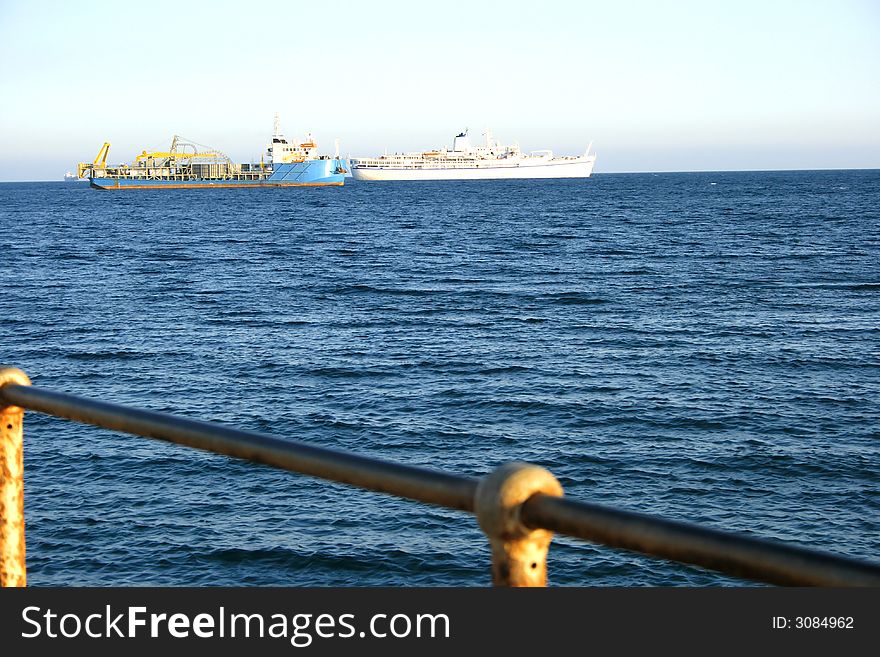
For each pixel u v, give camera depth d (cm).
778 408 2075
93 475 1595
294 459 160
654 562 1234
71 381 2427
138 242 7412
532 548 130
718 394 2209
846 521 1414
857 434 1867
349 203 14350
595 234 7869
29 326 3309
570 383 2338
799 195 15775
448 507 138
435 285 4512
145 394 2277
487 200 15088
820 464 1672
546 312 3622
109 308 3778
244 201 15338
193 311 3697
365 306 3831
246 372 2505
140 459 1670
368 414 2059
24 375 216
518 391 2248
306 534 1339
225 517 1405
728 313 3559
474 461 1731
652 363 2594
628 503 1505
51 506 1451
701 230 8212
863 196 15162
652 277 4781
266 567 1241
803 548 103
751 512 1455
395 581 1199
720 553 108
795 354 2723
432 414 2056
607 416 2012
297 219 10494
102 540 1323
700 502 1501
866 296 4025
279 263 5697
